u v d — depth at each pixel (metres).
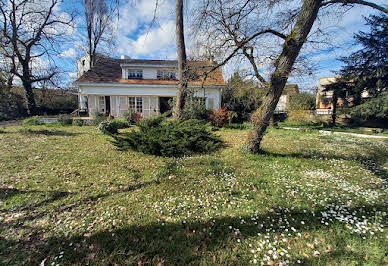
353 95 14.88
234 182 3.60
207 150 6.08
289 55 4.60
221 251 1.91
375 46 13.11
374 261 1.72
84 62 25.64
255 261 1.76
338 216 2.43
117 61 19.20
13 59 15.27
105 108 16.20
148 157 5.34
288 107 20.20
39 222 2.41
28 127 10.73
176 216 2.52
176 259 1.83
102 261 1.82
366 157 5.63
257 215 2.49
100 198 3.02
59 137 8.00
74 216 2.54
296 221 2.36
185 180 3.74
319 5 4.27
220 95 16.16
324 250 1.88
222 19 6.32
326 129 13.52
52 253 1.93
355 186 3.38
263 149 6.44
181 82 7.26
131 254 1.91
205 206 2.77
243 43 5.77
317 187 3.32
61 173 4.04
